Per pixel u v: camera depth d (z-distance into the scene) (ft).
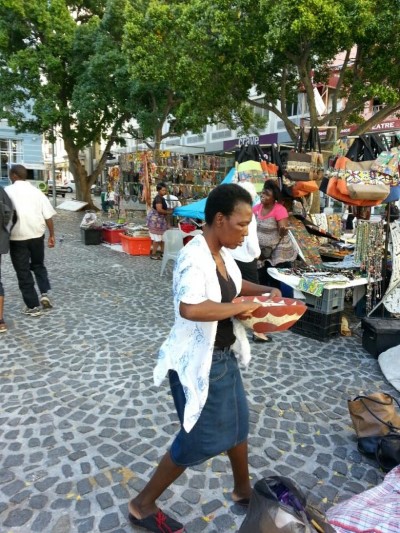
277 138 68.23
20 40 54.60
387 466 8.29
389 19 24.85
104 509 7.31
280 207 16.28
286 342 15.06
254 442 9.27
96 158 87.10
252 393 11.35
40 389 11.35
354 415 9.18
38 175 100.07
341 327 15.74
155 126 54.85
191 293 5.22
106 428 9.65
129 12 32.45
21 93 55.31
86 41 52.60
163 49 31.40
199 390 5.56
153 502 6.77
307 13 22.81
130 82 49.21
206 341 5.58
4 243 15.14
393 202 17.12
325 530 5.22
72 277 23.98
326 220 25.84
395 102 30.48
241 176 18.25
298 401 11.01
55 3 51.80
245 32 26.91
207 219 5.75
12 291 20.71
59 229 45.47
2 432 9.45
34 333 15.34
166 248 24.67
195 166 43.86
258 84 34.55
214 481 8.07
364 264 16.15
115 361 13.12
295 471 8.40
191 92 33.30
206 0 27.53
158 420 10.02
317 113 32.96
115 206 54.60
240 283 6.33
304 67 30.12
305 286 15.03
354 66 31.24
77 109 54.60
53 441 9.14
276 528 4.90
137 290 21.47
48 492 7.68
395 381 11.87
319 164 17.70
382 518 6.42
